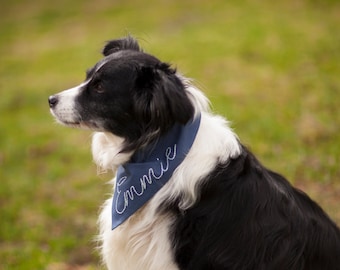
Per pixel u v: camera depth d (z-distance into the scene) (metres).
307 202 5.52
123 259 5.42
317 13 20.25
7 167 11.91
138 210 5.21
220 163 5.03
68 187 10.56
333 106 12.24
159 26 21.39
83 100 5.42
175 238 4.99
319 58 15.56
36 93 16.52
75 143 12.63
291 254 5.05
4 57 21.41
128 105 5.14
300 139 10.77
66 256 8.20
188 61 16.23
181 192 4.96
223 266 4.93
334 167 9.44
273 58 15.97
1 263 7.98
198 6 23.81
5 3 31.88
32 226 9.23
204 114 5.21
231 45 17.38
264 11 21.25
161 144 5.04
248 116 12.02
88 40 21.80
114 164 5.40
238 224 4.96
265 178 5.25
